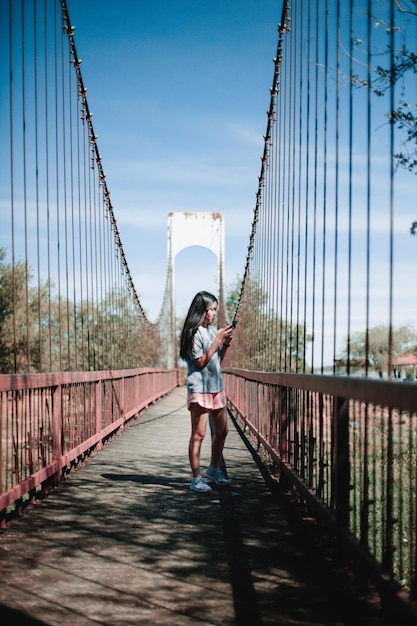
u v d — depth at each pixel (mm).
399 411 2635
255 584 2633
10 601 2447
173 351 31734
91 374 6238
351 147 2996
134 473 5355
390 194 2420
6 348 15250
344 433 2824
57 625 2221
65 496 4406
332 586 2605
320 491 3438
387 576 2250
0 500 3354
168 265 33719
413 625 1966
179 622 2248
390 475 2354
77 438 5660
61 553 3068
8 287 15266
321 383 3111
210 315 4734
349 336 2961
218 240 33781
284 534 3408
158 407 13875
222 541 3273
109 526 3582
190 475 5277
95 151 7164
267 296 6504
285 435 4699
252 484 4852
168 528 3539
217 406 4656
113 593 2531
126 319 9984
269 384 5750
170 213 34094
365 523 2572
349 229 2975
